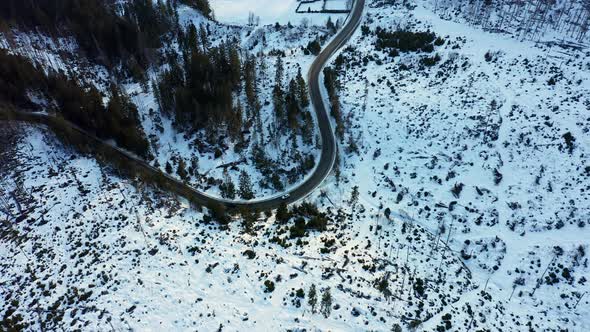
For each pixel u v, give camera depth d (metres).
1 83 85.12
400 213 62.78
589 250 51.78
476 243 55.81
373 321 44.25
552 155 64.00
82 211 61.06
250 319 44.25
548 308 47.16
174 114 86.94
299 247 55.41
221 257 52.34
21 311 45.66
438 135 73.62
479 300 48.53
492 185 63.22
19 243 56.00
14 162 73.50
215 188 73.19
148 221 58.91
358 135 78.44
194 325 43.34
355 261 53.19
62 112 86.00
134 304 45.41
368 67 95.88
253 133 82.31
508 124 70.81
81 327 43.16
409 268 52.62
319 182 72.19
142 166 77.75
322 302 45.06
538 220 56.75
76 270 50.47
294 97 85.38
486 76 82.75
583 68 79.62
